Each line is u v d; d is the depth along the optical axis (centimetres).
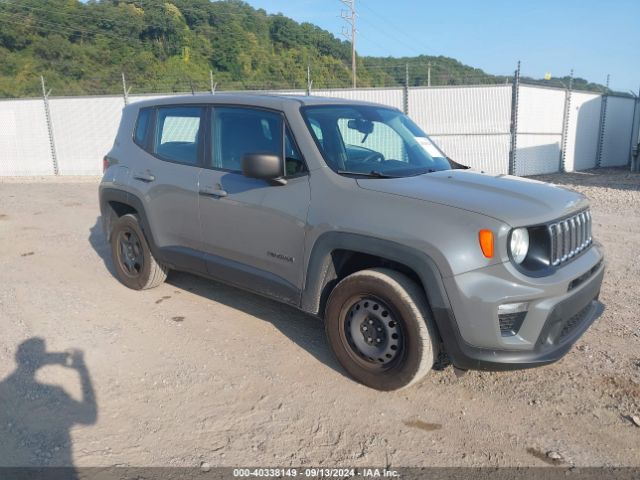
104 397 347
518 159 1742
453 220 312
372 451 296
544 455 293
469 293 303
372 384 353
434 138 1734
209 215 436
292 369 385
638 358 396
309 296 375
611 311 485
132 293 538
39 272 617
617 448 298
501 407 338
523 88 1692
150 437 307
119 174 527
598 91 2002
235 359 399
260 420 324
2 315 480
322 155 375
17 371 378
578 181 1567
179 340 430
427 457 291
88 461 286
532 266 312
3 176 1888
